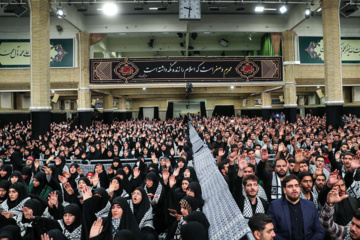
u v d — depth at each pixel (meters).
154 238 3.25
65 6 17.19
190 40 26.25
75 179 5.65
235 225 2.31
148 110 36.25
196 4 13.23
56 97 19.84
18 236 2.93
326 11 14.66
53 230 2.88
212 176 4.39
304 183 3.36
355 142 7.52
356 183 3.83
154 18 20.73
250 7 19.56
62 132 15.97
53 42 20.67
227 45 26.42
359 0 16.20
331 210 2.49
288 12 20.45
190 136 13.98
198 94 32.03
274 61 20.86
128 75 20.67
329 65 14.55
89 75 20.80
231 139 6.89
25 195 4.14
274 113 33.16
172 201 3.79
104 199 3.42
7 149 9.50
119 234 2.34
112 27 20.80
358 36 21.50
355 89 24.48
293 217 2.64
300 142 8.59
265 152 4.10
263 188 3.95
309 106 30.45
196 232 2.00
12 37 21.02
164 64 20.64
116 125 23.02
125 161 7.64
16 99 25.02
